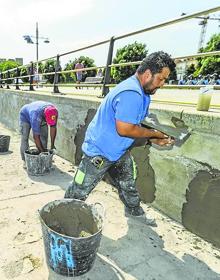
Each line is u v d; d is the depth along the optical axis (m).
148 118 3.12
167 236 2.74
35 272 2.12
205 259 2.43
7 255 2.29
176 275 2.22
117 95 2.05
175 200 2.96
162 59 1.96
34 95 6.50
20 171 4.40
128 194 2.85
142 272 2.22
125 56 24.91
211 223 2.59
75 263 2.01
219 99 5.68
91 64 28.09
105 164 2.38
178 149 2.83
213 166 2.50
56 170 4.55
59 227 2.45
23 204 3.24
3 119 9.73
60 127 5.24
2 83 12.16
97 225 2.24
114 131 2.20
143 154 3.30
